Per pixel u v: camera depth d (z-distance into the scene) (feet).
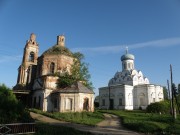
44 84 132.77
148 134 66.54
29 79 162.30
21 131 53.83
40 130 57.16
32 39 181.16
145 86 182.91
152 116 111.34
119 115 123.03
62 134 54.90
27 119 61.26
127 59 220.84
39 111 114.01
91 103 127.03
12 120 57.31
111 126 81.76
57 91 126.00
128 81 203.62
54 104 126.21
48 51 150.71
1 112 57.21
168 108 139.33
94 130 68.54
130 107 185.06
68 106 120.98
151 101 177.06
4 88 68.90
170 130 69.67
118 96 191.62
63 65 144.77
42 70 142.92
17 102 64.54
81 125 80.48
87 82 150.82
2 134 49.06
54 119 95.04
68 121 89.81
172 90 101.45
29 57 176.14
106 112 145.79
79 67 149.89
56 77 136.36
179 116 111.75
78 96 120.78
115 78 220.84
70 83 134.00
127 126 78.79
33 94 141.59
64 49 155.43
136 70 215.92
